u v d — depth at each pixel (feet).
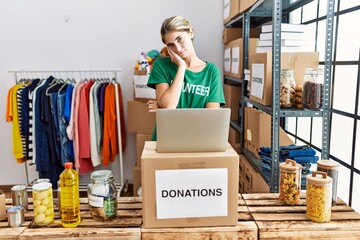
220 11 11.48
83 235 3.87
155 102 5.58
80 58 11.57
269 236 3.97
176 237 3.95
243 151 8.86
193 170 3.90
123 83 11.73
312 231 3.96
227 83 11.32
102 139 10.59
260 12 8.80
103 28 11.43
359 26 5.90
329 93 5.86
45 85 10.15
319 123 7.59
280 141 7.44
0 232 3.91
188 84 5.47
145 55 10.52
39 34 11.37
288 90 6.11
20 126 10.23
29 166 11.96
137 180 10.28
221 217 4.01
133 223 4.10
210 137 3.98
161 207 3.95
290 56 6.32
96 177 4.17
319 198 4.04
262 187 7.06
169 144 3.97
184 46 5.07
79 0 11.25
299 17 8.90
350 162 6.36
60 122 9.98
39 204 4.02
